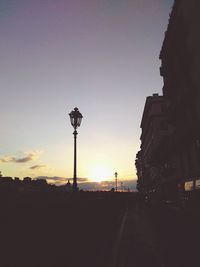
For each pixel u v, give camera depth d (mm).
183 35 34156
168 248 12578
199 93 30984
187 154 33781
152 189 71875
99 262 10031
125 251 12461
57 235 9133
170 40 37094
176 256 10711
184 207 32656
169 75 39875
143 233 19062
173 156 40812
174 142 35719
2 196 9258
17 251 6742
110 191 28297
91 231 14742
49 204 10469
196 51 31078
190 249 11953
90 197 18312
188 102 34250
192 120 34062
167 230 19781
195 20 30891
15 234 7152
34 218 8398
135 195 82250
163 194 48375
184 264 9281
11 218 7574
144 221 28906
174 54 37469
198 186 29344
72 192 12914
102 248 13039
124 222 29656
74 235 11023
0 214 7453
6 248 6570
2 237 6746
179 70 35031
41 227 8406
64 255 9031
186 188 33281
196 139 30219
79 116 13664
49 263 7750
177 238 15430
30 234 7609
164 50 39594
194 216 26344
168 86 40156
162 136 69750
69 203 12328
